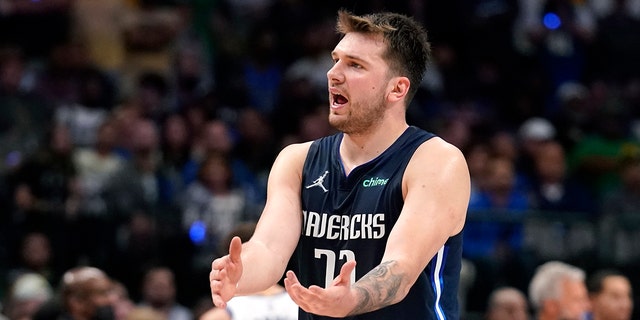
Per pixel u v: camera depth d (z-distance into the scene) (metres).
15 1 39.38
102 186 30.12
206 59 41.69
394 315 10.98
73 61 37.38
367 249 11.08
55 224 28.89
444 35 43.62
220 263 9.89
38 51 39.31
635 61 45.69
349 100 11.16
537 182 35.03
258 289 10.91
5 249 28.66
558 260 30.75
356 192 11.27
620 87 45.00
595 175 37.44
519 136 39.62
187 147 34.25
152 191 31.48
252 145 35.41
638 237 31.23
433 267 11.05
